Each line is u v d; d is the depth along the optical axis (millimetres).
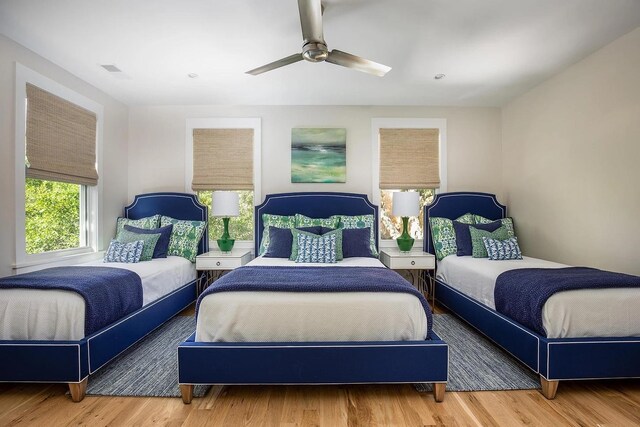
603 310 2031
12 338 2000
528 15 2375
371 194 4324
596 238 2971
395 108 4336
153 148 4320
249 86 3680
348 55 2299
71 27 2508
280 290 2049
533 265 3035
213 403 1947
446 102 4215
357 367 1923
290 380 1924
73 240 3492
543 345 1981
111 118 3975
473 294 3092
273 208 4223
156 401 1968
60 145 3193
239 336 1985
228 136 4305
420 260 3768
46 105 3027
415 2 2219
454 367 2375
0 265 2615
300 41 2725
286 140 4316
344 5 2244
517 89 3803
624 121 2697
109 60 3055
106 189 3881
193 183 4309
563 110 3316
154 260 3432
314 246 3387
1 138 2619
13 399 1979
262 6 2258
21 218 2773
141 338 2662
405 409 1881
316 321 1987
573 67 3188
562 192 3357
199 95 3953
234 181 4301
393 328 1997
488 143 4375
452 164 4359
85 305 2047
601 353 1962
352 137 4324
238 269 2732
